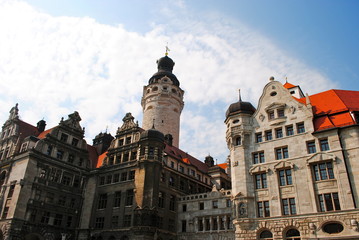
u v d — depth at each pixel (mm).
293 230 41281
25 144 60719
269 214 43656
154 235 53969
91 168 68500
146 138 60562
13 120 66438
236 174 48156
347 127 42469
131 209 56406
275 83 51938
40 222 55719
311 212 40438
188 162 72188
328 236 38125
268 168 46062
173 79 94812
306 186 42188
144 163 58188
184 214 61281
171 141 77688
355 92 50906
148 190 55781
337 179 40312
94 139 80188
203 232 56938
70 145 65875
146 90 93250
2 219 53688
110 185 62312
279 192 43906
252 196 45625
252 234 43281
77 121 69938
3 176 60438
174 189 63312
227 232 54250
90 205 62188
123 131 67875
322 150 43219
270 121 49281
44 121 73125
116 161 65062
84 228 59969
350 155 40969
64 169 62969
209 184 76750
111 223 57750
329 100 49688
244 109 52219
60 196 60625
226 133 53219
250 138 50031
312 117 45781
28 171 56344
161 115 86625
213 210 57688
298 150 44844
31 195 55719
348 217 37781
